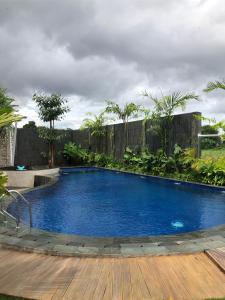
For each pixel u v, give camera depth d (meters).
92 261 3.46
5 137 13.49
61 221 6.22
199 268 3.27
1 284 2.91
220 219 6.38
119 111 15.49
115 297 2.68
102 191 9.73
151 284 2.92
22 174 11.55
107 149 16.84
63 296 2.69
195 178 10.56
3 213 5.19
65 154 17.91
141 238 4.25
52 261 3.47
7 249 3.84
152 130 13.02
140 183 11.41
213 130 10.43
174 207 7.49
